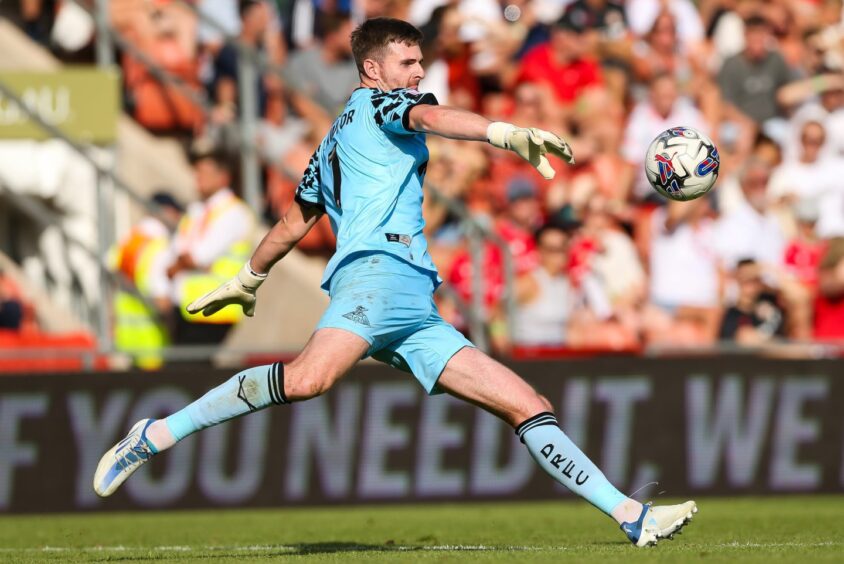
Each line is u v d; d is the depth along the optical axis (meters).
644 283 46.16
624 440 37.53
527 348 40.34
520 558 18.11
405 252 18.73
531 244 44.38
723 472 37.72
